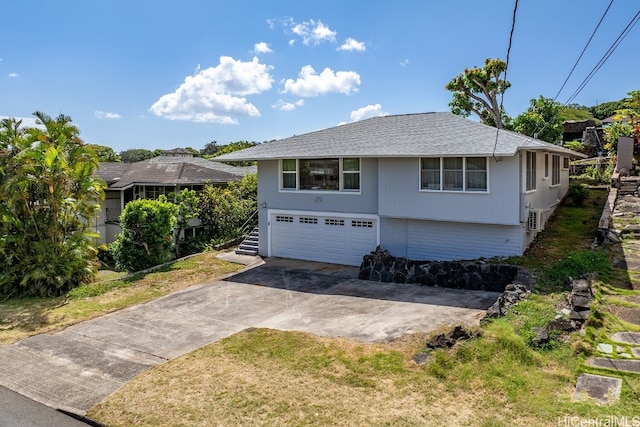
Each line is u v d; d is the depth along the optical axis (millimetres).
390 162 15094
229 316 11352
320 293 13016
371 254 14867
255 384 7496
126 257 18016
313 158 16781
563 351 7520
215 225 22859
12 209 15102
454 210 14117
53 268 15055
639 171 22422
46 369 8695
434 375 7293
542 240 14852
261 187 18453
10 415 7090
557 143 31766
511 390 6637
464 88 32062
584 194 19938
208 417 6605
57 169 15367
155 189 25359
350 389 7137
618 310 8789
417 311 10688
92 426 6723
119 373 8320
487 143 13445
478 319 9719
